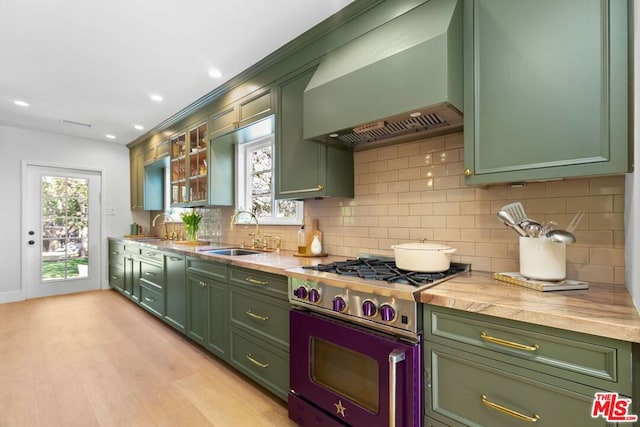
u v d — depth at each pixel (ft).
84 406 5.95
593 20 3.42
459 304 3.44
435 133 5.64
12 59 7.58
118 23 6.20
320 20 6.15
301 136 6.83
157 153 13.50
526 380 3.07
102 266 15.62
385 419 4.03
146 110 11.14
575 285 3.80
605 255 4.06
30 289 13.75
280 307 5.83
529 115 3.81
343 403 4.57
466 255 5.35
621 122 3.24
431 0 4.68
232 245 10.98
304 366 5.15
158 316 10.50
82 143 15.01
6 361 7.75
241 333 6.81
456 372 3.58
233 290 7.07
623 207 3.93
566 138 3.56
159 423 5.49
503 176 4.00
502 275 4.40
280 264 6.23
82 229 15.14
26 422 5.46
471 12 4.32
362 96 4.97
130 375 7.13
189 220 11.91
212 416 5.71
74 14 5.92
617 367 2.60
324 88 5.55
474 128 4.23
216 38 6.75
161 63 7.82
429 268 4.78
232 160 10.70
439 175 5.71
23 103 10.43
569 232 4.03
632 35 3.19
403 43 4.64
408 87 4.42
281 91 7.30
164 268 10.11
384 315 4.02
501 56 4.04
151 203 15.02
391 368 3.73
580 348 2.78
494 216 5.07
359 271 5.10
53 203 14.35
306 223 8.29
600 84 3.37
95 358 7.97
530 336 3.05
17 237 13.37
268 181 9.91
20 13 5.87
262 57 7.55
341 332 4.56
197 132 10.90
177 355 8.20
